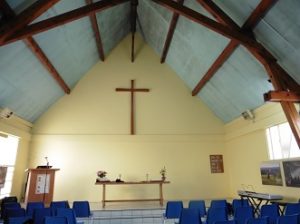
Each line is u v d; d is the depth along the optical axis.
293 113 5.03
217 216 4.18
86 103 9.19
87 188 8.41
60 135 8.74
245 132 8.00
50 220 3.66
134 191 8.58
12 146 7.82
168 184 8.78
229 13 5.88
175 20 7.43
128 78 9.70
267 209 4.32
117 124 9.13
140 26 9.70
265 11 4.96
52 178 7.23
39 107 8.35
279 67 5.39
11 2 4.70
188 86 9.84
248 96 7.31
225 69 7.21
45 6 4.73
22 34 4.57
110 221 6.43
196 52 7.85
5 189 7.33
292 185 5.93
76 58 8.20
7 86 6.23
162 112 9.45
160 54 9.95
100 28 8.01
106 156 8.78
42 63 6.69
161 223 6.48
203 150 9.26
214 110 9.51
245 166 8.08
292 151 6.17
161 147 9.10
